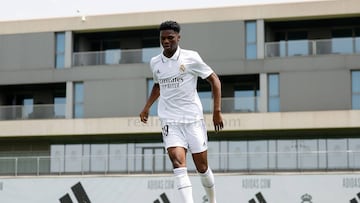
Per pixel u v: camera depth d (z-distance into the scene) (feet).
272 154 155.53
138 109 180.86
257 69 175.01
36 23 188.14
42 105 183.93
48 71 185.88
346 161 151.94
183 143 32.73
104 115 182.29
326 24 183.21
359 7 170.91
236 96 185.68
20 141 188.14
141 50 184.44
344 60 172.14
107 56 185.98
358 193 148.25
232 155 157.17
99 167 163.02
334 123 168.14
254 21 177.17
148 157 161.27
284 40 187.73
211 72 33.27
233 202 153.89
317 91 172.14
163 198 156.46
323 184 150.00
